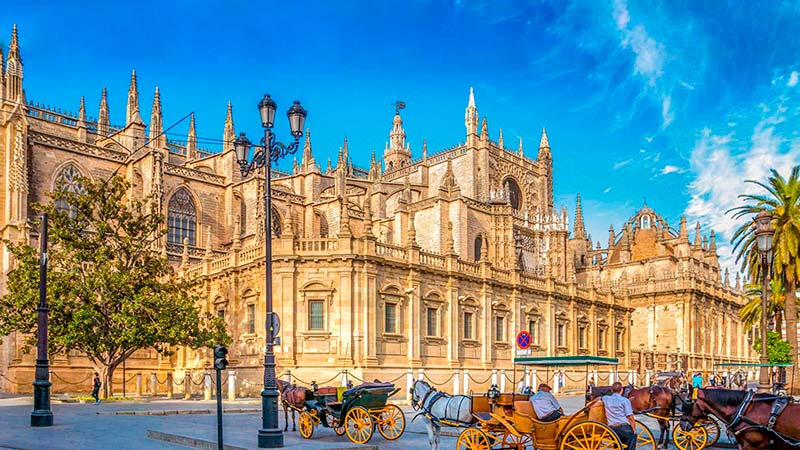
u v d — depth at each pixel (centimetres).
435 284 6050
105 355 5134
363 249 5441
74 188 6919
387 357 5500
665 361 9162
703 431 2459
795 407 1775
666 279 10088
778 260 5203
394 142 14275
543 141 11375
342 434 2772
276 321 2475
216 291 6038
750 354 11738
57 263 4809
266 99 2619
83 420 3316
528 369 6625
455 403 2348
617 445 1877
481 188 9831
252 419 3525
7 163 6419
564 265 9588
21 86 7012
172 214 7475
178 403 4525
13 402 4641
